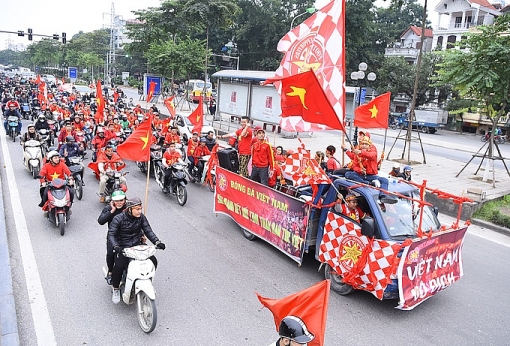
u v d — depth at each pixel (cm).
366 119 1295
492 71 1438
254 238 889
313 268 767
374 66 4553
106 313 589
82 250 789
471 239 1007
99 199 1115
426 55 4103
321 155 1049
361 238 627
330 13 812
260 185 830
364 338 563
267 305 356
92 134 1819
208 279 707
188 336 545
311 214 723
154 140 1406
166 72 3259
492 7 4825
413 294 596
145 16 2859
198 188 1309
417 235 626
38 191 1149
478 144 3044
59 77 8444
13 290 635
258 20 4928
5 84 4109
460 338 579
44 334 533
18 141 1900
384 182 741
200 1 2739
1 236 819
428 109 4138
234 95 2741
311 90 698
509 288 749
